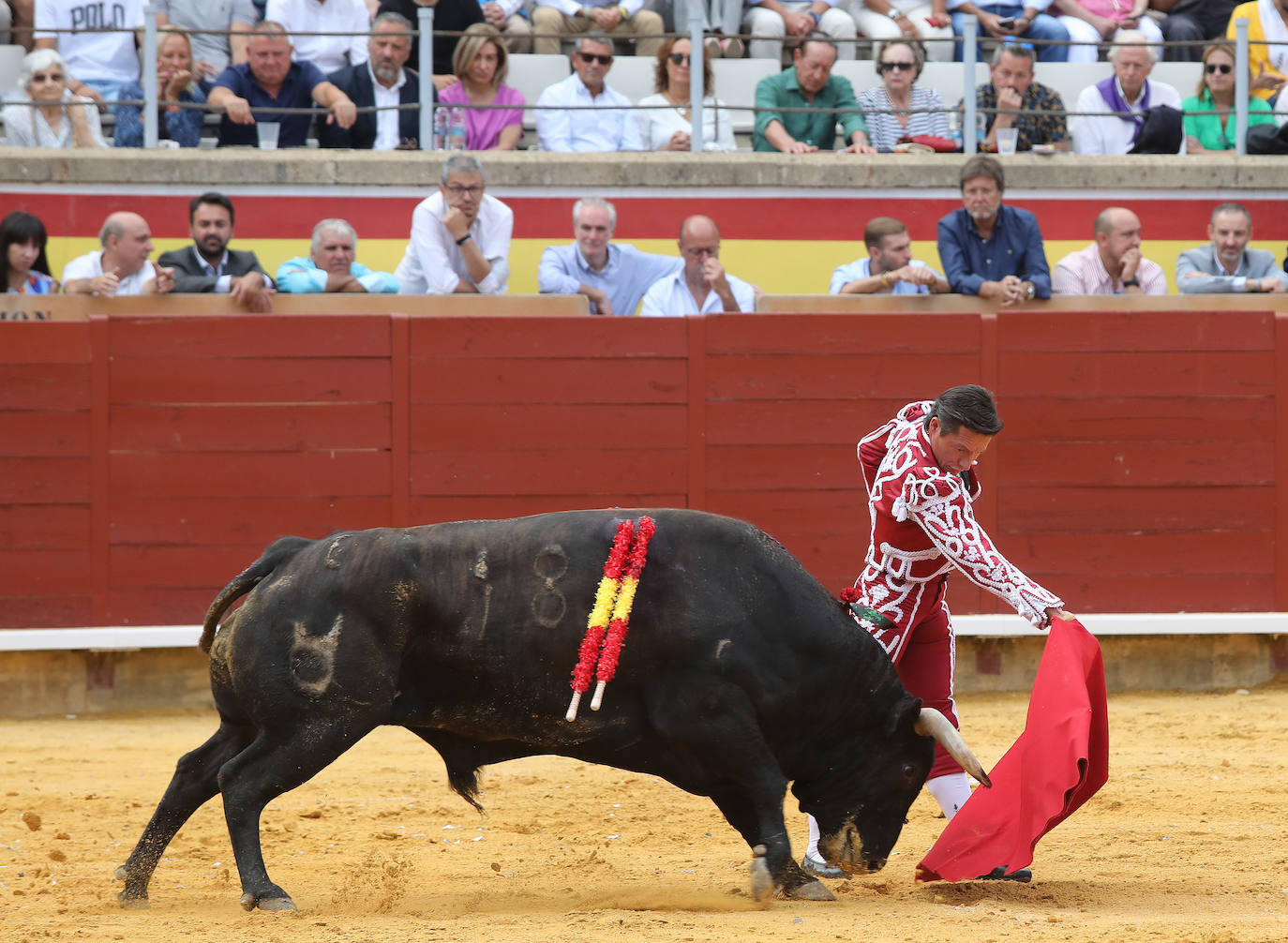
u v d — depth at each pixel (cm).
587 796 2261
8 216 3053
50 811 2131
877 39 3672
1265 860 1716
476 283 3166
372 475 3014
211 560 2995
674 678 1481
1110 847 1797
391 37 3512
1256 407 3139
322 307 3073
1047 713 1508
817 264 3556
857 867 1555
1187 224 3644
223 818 2117
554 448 3042
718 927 1348
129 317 2981
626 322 3053
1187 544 3131
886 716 1524
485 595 1484
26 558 2969
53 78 3475
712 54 3828
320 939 1320
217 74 3681
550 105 3612
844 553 3072
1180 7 4141
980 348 3088
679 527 1517
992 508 3106
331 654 1469
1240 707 2944
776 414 3067
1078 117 3741
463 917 1438
